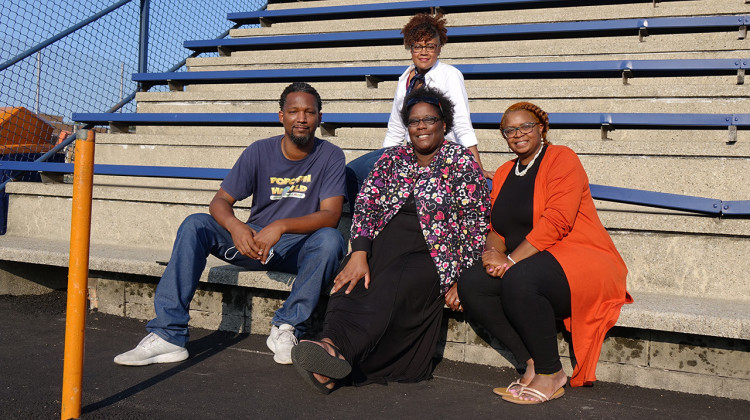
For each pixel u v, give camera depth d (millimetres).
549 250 2936
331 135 5762
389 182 3242
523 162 3170
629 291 3537
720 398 2904
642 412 2711
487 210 3166
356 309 2979
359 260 3115
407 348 3084
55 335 3730
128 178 5805
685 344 2967
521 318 2812
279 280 3545
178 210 4543
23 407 2627
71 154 6105
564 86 5805
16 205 5016
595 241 2986
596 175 4555
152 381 2982
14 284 4637
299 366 2730
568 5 7391
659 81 5898
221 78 7078
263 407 2689
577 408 2742
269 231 3305
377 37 7402
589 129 5195
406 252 3152
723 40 5973
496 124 5219
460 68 6344
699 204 3518
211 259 4184
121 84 6902
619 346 3076
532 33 6902
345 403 2762
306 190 3590
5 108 5750
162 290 3281
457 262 3111
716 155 4289
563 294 2826
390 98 6176
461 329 3373
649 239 3516
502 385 3047
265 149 3617
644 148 4434
